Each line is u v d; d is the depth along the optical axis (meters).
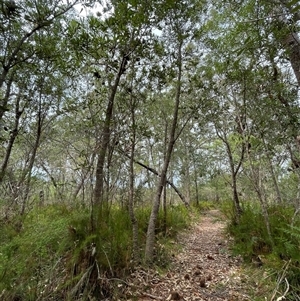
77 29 3.90
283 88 4.43
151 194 8.30
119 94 4.43
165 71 4.52
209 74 5.13
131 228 4.84
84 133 4.11
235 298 3.04
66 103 5.67
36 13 3.85
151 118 6.46
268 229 4.27
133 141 4.34
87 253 2.89
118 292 2.96
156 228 5.89
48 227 2.85
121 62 3.97
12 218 3.94
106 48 3.85
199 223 9.41
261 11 3.03
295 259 3.12
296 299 2.73
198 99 5.40
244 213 6.16
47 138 6.51
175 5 3.88
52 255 2.80
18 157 7.70
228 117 6.38
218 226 8.80
